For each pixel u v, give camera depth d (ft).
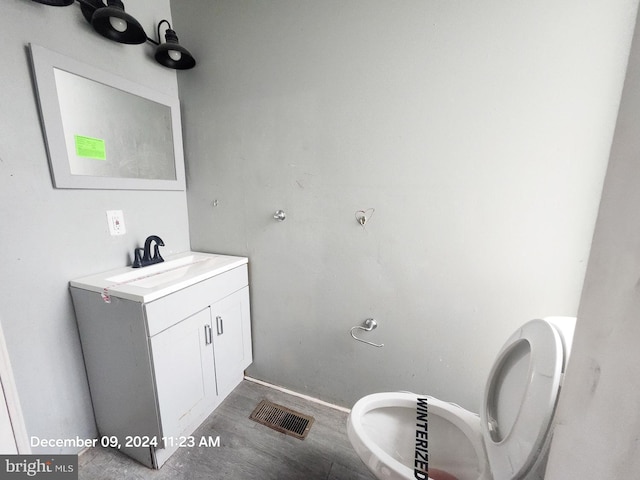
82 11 3.47
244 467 3.85
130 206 4.40
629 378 1.03
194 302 3.92
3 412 2.69
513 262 3.45
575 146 2.99
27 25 3.06
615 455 1.06
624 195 1.10
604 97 2.82
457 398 4.08
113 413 3.86
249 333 5.31
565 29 2.84
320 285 4.64
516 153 3.23
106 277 3.81
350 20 3.69
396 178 3.84
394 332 4.29
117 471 3.74
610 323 1.14
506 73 3.12
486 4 3.08
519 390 2.42
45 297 3.42
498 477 2.17
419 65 3.48
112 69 3.97
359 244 4.24
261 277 5.08
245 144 4.68
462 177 3.51
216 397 4.58
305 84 4.09
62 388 3.66
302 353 5.05
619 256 1.10
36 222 3.28
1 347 2.66
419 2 3.34
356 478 3.75
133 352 3.40
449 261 3.77
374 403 3.23
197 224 5.43
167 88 4.83
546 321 2.33
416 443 3.05
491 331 3.71
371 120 3.83
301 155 4.33
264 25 4.15
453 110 3.42
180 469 3.80
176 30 4.78
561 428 1.42
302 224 4.54
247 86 4.46
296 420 4.67
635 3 2.60
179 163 5.10
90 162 3.74
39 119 3.23
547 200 3.19
